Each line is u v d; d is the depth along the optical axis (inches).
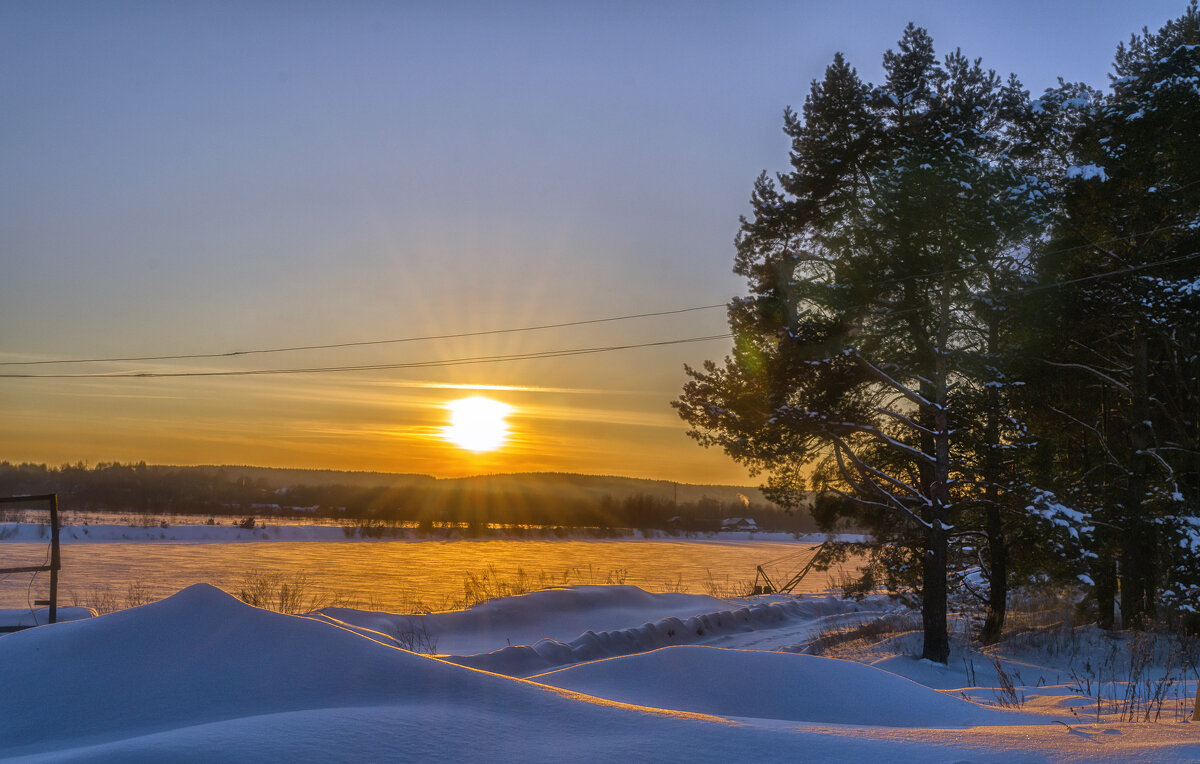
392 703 241.1
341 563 1749.5
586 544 2819.9
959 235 746.8
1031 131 845.2
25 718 235.9
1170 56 828.6
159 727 229.5
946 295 770.8
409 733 209.6
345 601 1015.6
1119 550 804.6
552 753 202.7
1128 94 855.1
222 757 183.5
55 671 257.8
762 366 805.2
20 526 2434.8
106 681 252.8
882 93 839.1
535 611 865.5
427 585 1315.2
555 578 1471.5
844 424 775.1
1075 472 892.0
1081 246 778.8
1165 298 737.0
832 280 820.6
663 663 346.3
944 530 740.0
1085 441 909.8
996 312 761.6
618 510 4180.6
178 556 1791.3
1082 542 731.4
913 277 762.2
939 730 246.2
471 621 798.5
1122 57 951.0
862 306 780.6
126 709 239.9
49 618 562.3
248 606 298.8
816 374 776.3
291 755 187.9
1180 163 800.3
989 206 737.6
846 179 842.8
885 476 777.6
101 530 2433.6
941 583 732.0
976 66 819.4
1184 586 733.9
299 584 1261.1
